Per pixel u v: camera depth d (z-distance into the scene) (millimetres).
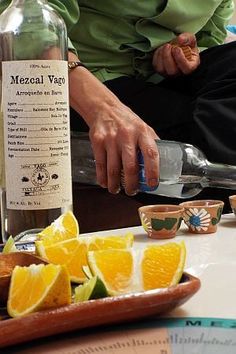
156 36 1420
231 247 878
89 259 644
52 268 590
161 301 596
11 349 581
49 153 834
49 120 830
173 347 582
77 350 579
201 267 768
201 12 1446
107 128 1073
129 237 772
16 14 893
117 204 1399
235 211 1045
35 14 890
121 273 635
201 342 588
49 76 825
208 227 963
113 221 1396
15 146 832
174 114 1396
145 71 1468
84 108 1118
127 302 584
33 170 832
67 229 779
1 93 838
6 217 857
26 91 821
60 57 897
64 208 853
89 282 607
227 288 700
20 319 561
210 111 1340
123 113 1083
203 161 1127
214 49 1463
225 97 1372
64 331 579
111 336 597
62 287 577
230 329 607
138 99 1418
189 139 1384
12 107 827
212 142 1317
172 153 1107
